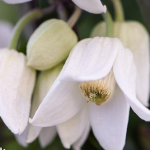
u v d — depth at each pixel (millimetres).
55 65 312
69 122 312
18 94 304
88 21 408
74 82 293
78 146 322
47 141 331
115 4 344
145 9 333
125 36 339
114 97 297
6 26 462
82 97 304
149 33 365
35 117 287
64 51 309
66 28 310
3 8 461
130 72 294
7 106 297
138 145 384
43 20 374
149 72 342
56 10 374
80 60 293
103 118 302
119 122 296
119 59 289
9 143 394
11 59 312
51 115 293
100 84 290
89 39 305
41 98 311
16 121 295
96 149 364
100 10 287
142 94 332
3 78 305
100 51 293
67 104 297
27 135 310
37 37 306
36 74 338
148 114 267
